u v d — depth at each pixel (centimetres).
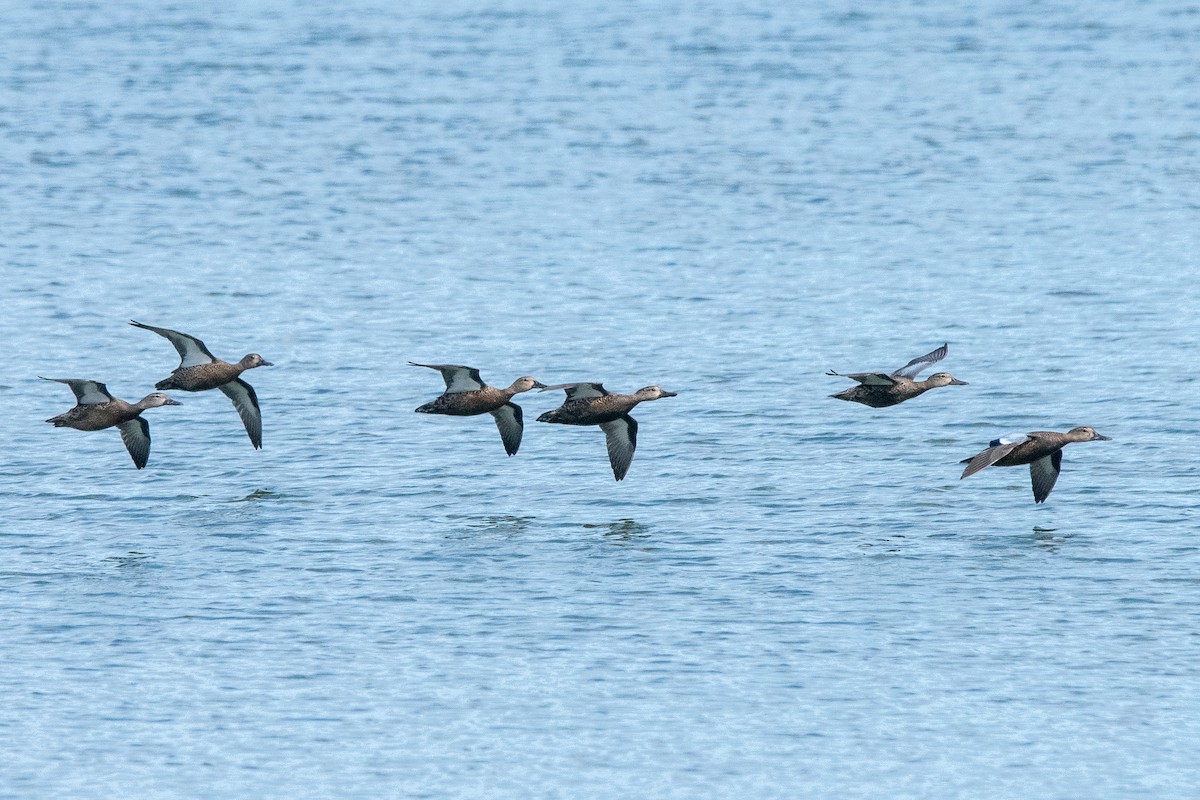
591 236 6625
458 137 8288
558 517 3928
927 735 2902
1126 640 3241
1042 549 3694
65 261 6278
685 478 4175
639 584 3525
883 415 4641
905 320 5544
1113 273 6038
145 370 5122
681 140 8219
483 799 2709
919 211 6950
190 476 4222
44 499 4066
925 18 11244
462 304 5766
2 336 5419
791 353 5209
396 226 6794
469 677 3112
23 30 10894
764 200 7156
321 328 5516
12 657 3206
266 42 10600
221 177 7544
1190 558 3619
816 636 3272
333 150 8044
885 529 3825
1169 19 11069
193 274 6138
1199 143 8012
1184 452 4278
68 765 2816
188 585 3547
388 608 3419
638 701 3020
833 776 2777
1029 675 3105
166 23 11194
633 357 5184
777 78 9544
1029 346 5241
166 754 2853
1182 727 2917
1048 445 3459
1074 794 2723
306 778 2777
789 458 4316
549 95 9162
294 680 3108
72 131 8350
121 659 3200
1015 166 7656
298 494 4094
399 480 4181
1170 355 5100
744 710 2984
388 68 9862
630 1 12050
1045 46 10319
